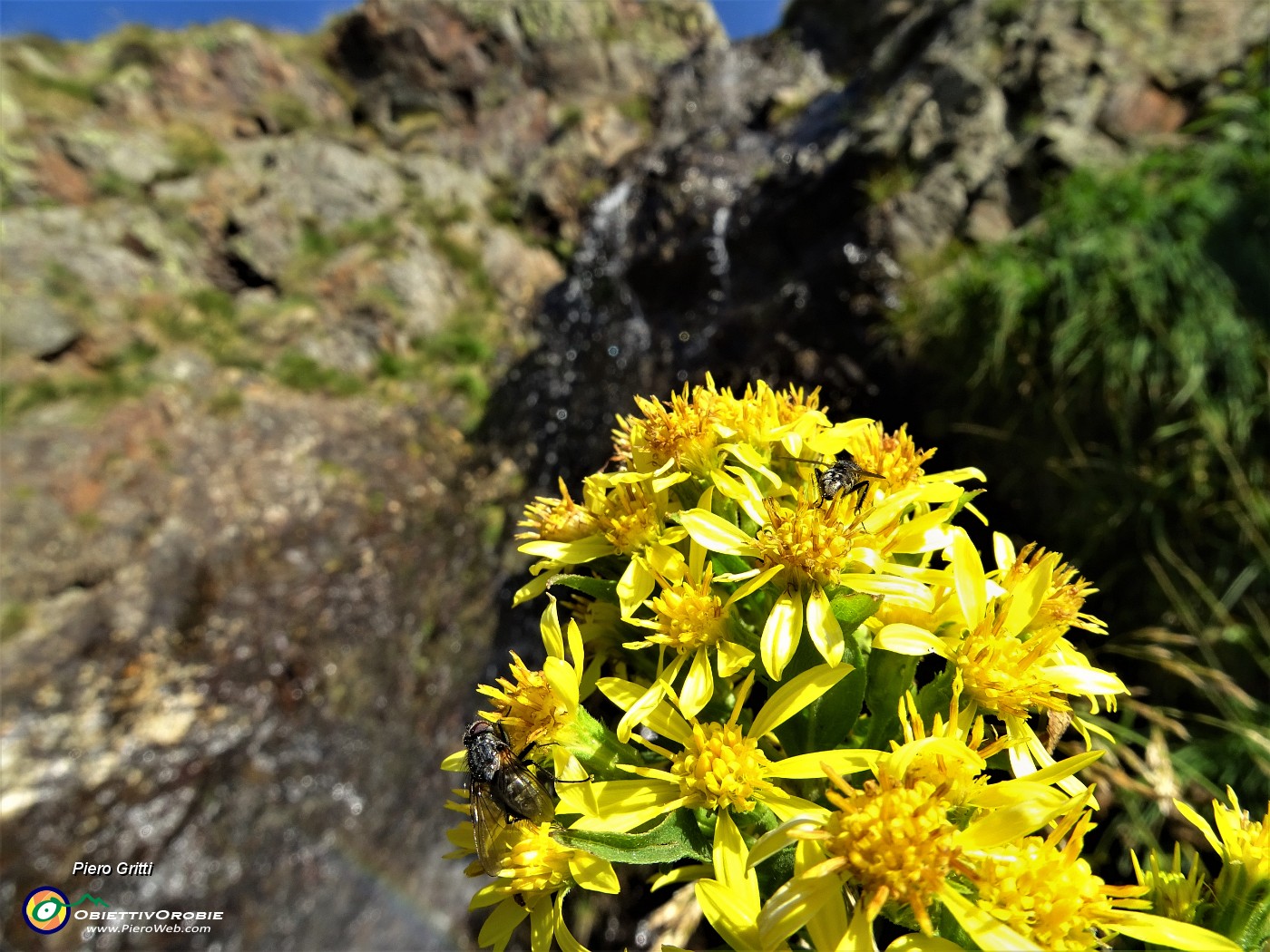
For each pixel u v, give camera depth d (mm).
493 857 59
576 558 66
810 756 52
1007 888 47
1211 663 141
